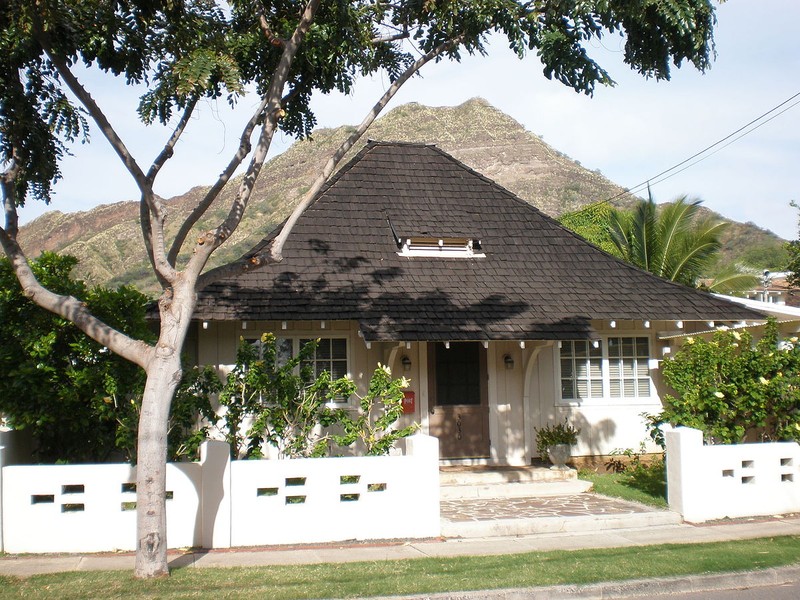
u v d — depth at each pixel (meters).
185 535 9.90
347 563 9.04
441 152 17.66
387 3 11.02
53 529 9.66
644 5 9.43
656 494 13.07
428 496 10.70
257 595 7.54
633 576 8.34
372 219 15.98
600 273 16.14
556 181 106.19
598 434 15.48
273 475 10.20
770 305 17.52
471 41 10.84
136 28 10.45
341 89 11.39
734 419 12.24
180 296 8.74
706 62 10.19
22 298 10.62
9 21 9.63
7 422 10.62
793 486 12.12
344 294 14.25
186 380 11.20
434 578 8.23
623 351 15.88
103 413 10.63
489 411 15.01
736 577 8.45
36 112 10.56
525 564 8.89
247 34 10.97
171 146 9.66
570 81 10.41
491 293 14.95
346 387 11.54
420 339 13.30
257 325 14.27
